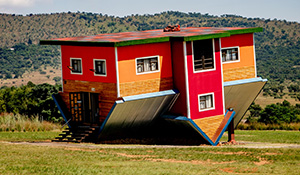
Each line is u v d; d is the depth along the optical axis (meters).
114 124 30.27
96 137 30.64
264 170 21.00
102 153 24.94
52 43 32.62
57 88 68.62
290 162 23.38
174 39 30.45
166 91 30.84
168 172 19.84
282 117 68.31
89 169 20.16
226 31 32.78
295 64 189.88
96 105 31.09
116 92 28.89
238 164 22.56
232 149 27.62
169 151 26.50
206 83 31.39
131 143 32.44
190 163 22.73
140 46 29.69
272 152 26.70
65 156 23.42
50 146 27.28
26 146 26.75
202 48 31.19
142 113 30.89
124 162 22.39
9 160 21.84
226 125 32.41
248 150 27.27
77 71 31.89
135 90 29.55
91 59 30.50
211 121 31.81
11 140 32.09
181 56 30.45
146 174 19.30
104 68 29.67
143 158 23.78
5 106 67.19
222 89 32.22
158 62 30.61
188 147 28.72
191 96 30.73
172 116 31.58
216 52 31.70
